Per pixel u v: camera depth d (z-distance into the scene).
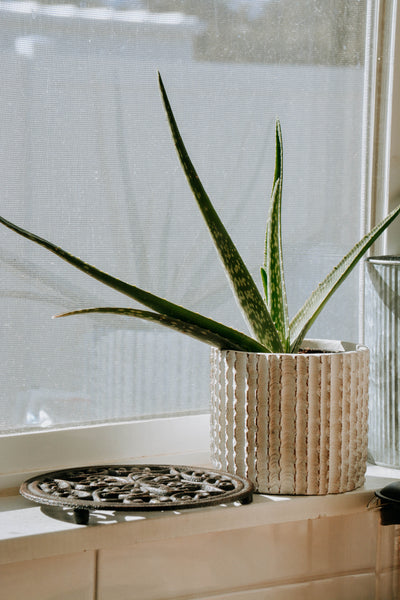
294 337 0.91
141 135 0.92
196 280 0.97
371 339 0.98
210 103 0.96
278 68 1.00
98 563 0.83
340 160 1.05
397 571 0.97
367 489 0.87
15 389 0.88
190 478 0.82
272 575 0.92
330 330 1.08
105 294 0.92
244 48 0.97
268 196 1.01
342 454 0.84
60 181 0.88
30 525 0.75
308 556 0.94
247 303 0.83
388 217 0.85
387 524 0.86
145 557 0.85
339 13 1.03
